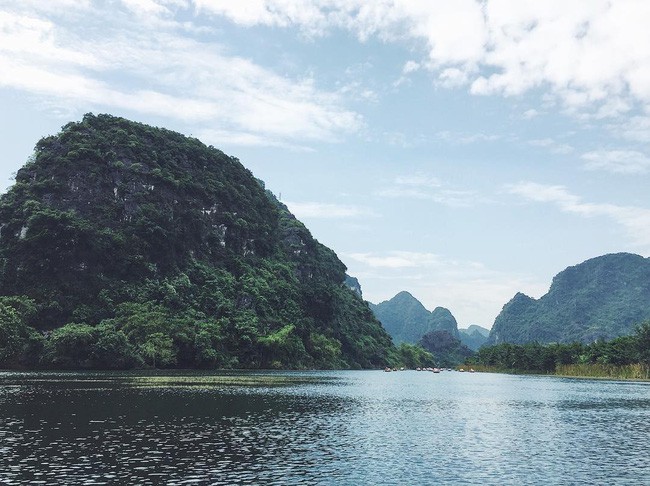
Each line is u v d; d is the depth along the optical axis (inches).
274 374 6574.8
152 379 4416.8
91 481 1208.2
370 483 1249.4
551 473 1397.6
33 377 4389.8
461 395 4001.0
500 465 1481.3
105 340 5831.7
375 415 2554.1
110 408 2378.2
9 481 1195.9
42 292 6717.5
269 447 1641.2
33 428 1838.1
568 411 2893.7
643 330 7081.7
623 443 1871.3
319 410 2662.4
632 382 6309.1
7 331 5502.0
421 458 1545.3
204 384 4055.1
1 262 6924.2
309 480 1262.3
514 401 3496.6
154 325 6574.8
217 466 1378.0
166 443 1643.7
